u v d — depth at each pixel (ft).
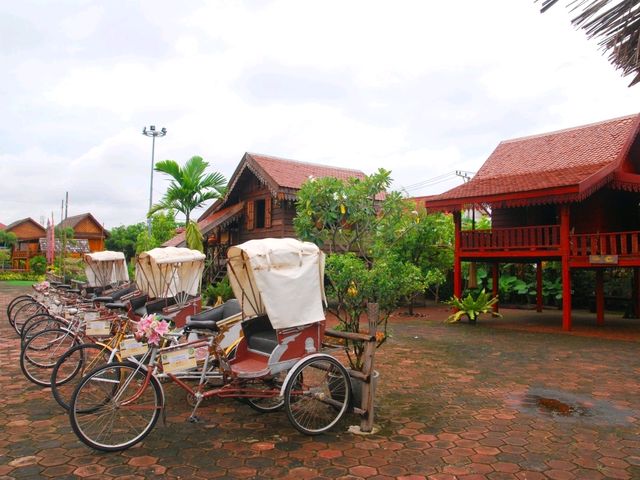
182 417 16.22
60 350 20.62
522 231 44.62
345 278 17.79
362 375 15.26
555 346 31.32
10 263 130.62
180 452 13.35
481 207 47.57
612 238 37.63
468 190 44.39
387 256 19.17
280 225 50.03
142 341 15.23
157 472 12.09
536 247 41.22
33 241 137.80
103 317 20.68
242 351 16.33
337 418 15.38
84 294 29.48
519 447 14.02
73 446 13.62
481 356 27.78
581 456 13.42
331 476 12.00
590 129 48.62
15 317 33.53
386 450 13.69
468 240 45.78
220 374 15.79
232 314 19.70
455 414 17.04
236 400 18.16
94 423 14.78
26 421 15.57
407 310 53.83
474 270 55.67
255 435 14.71
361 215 21.84
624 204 47.85
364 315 46.37
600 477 12.11
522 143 52.49
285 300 14.65
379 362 25.95
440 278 20.93
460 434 15.03
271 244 15.02
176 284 23.35
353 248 27.22
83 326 20.85
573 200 36.99
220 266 58.59
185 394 18.84
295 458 13.04
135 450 13.44
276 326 14.39
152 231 74.02
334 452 13.50
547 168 45.44
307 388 16.43
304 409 16.60
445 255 53.52
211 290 46.65
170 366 14.38
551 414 17.15
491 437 14.80
